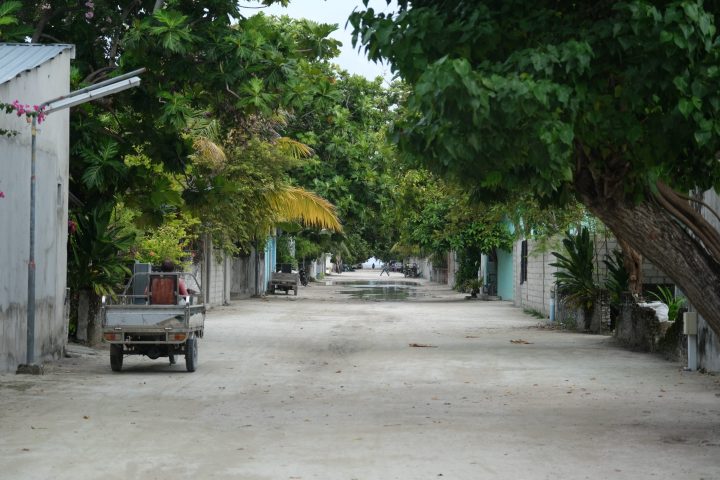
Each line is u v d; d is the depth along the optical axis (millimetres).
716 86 8055
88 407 12133
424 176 39375
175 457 8812
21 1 20688
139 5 22125
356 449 9281
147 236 28359
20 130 16500
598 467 8492
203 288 38188
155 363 18281
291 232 50469
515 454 9070
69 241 21688
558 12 9211
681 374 16500
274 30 20922
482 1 9102
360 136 47188
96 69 22328
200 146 30234
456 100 7480
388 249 104062
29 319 16078
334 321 31234
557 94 7965
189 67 20359
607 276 29266
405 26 8812
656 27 7945
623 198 9633
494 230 47719
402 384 14977
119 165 21031
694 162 9578
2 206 15625
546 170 8047
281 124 36812
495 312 37781
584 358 19266
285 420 11188
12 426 10547
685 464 8656
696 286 9867
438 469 8336
